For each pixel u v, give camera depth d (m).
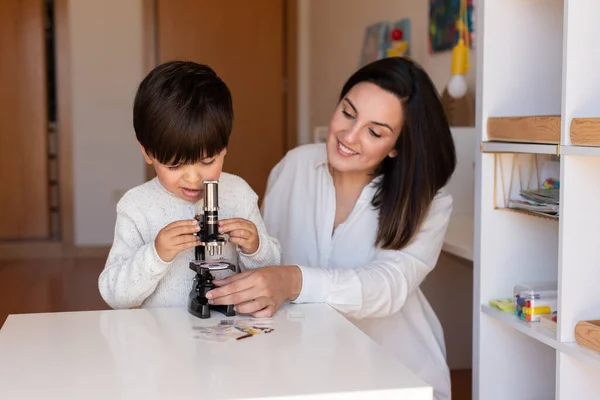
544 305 1.52
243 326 1.19
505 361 1.69
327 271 1.41
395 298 1.50
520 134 1.50
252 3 5.74
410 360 1.72
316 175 1.75
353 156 1.59
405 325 1.73
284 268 1.34
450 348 2.75
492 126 1.60
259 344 1.09
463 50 2.72
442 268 2.70
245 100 5.82
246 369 0.98
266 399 0.88
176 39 5.65
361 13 4.40
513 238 1.67
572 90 1.32
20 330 1.16
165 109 1.22
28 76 5.46
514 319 1.54
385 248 1.60
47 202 5.58
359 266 1.64
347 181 1.72
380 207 1.63
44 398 0.88
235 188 1.48
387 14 3.94
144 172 5.64
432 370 1.73
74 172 5.56
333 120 1.62
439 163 1.60
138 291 1.28
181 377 0.95
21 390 0.91
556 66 1.66
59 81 5.49
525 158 1.65
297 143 5.91
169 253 1.24
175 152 1.24
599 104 1.33
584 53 1.32
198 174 1.29
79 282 4.64
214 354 1.04
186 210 1.39
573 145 1.31
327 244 1.71
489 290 1.67
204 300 1.26
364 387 0.92
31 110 5.50
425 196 1.58
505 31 1.63
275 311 1.29
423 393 0.92
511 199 1.64
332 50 5.08
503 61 1.64
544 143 1.43
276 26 5.80
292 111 5.87
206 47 5.71
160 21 5.60
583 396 1.38
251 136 5.85
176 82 1.24
